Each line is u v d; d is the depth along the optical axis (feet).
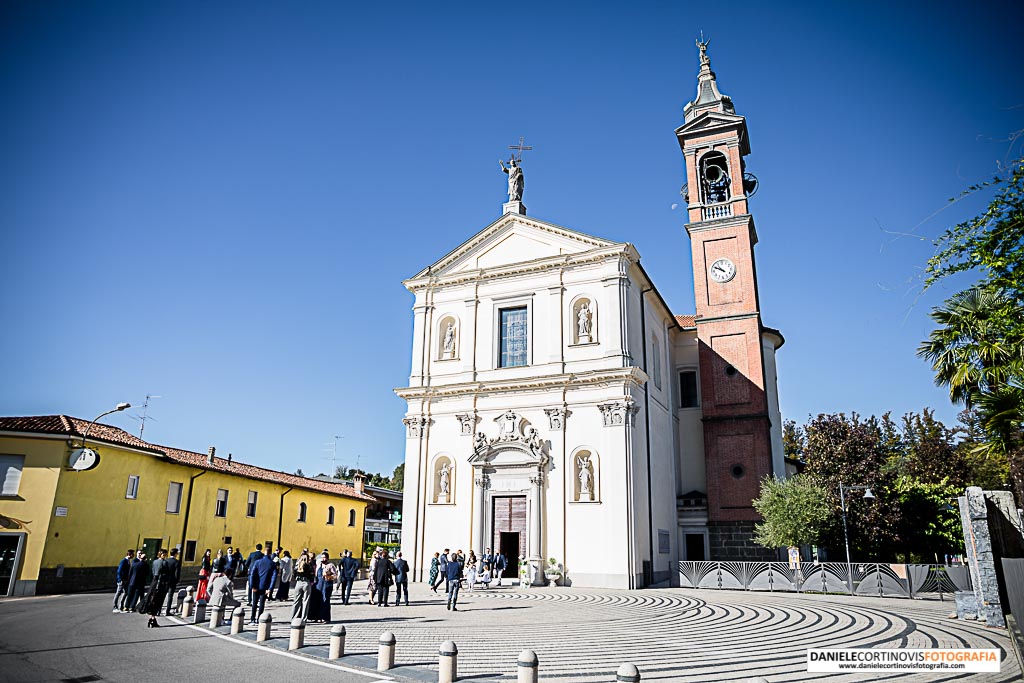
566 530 99.50
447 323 119.85
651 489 106.22
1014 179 34.76
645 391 109.50
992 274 37.88
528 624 56.54
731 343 119.34
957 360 61.21
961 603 59.88
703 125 131.54
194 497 109.70
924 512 105.60
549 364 108.37
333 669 37.11
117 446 93.15
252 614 59.41
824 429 117.60
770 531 98.12
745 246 122.62
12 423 86.99
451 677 33.40
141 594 66.33
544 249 115.44
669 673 36.58
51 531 83.76
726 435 115.75
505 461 104.94
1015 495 65.21
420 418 113.19
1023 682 34.32
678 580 100.73
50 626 54.19
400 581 72.38
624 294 107.14
